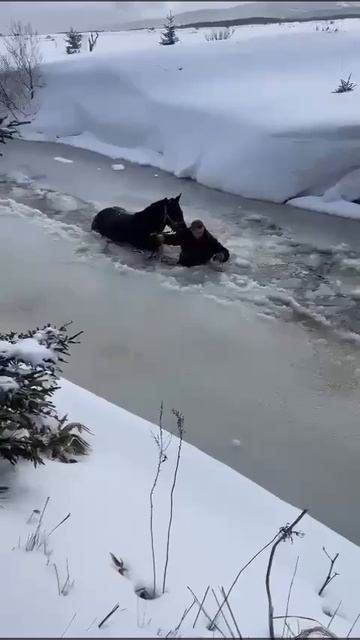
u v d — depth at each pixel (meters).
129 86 13.88
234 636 2.35
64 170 11.72
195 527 3.13
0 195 10.09
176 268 7.38
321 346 5.73
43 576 2.53
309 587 2.88
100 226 8.07
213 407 4.81
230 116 11.16
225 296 6.68
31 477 3.30
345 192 9.53
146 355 5.53
